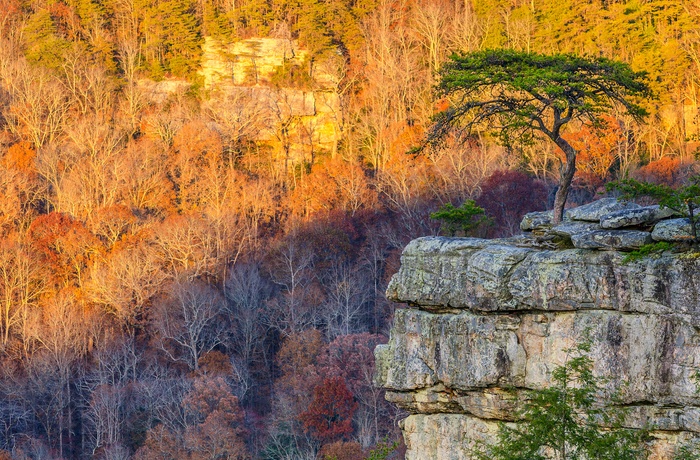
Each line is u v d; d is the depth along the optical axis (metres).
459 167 95.38
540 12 113.81
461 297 30.92
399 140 109.06
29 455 75.94
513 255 29.92
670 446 26.72
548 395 23.55
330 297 89.75
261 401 81.38
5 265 94.50
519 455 22.66
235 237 102.25
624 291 27.70
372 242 96.31
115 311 92.38
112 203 108.06
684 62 92.19
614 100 34.38
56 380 82.44
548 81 32.12
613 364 27.72
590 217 30.12
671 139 87.00
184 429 72.25
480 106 34.62
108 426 75.31
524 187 83.12
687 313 26.62
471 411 30.95
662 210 27.95
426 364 31.78
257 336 88.44
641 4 102.94
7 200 107.25
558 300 28.78
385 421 69.94
